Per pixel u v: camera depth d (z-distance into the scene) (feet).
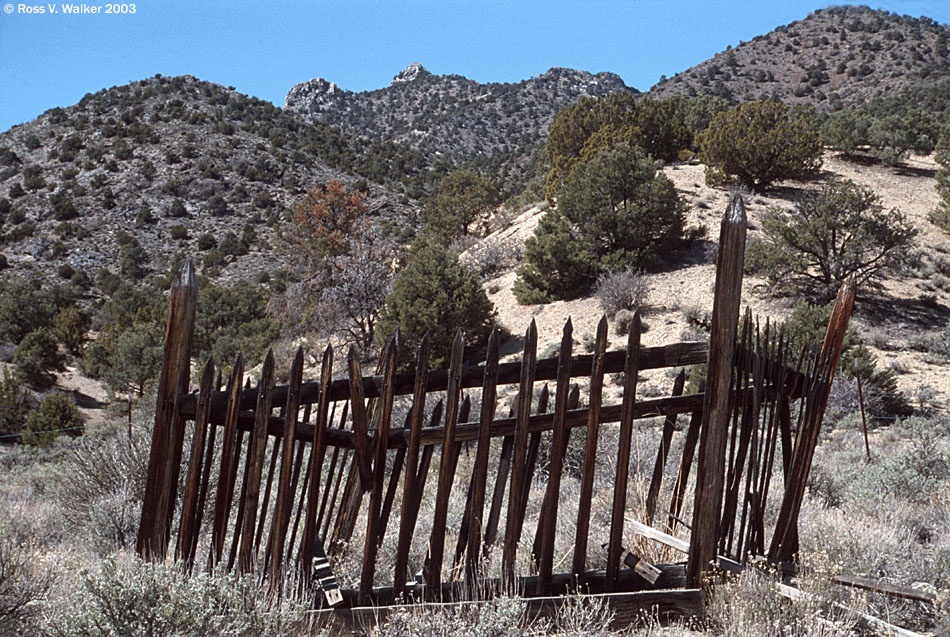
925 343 77.41
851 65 551.59
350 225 174.70
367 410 14.94
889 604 13.67
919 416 61.46
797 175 124.06
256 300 207.00
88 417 140.36
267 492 12.90
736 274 12.72
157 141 491.72
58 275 344.49
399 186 511.40
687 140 149.48
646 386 71.31
